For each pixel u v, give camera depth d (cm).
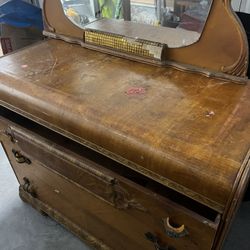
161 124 56
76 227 106
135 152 54
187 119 57
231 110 59
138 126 56
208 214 59
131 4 82
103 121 58
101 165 70
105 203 77
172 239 65
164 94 65
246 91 64
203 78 70
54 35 96
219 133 53
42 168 90
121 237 87
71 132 64
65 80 72
